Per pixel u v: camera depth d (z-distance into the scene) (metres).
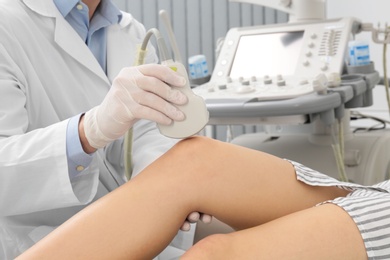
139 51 1.02
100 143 0.97
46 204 1.01
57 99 1.19
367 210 0.89
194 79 2.02
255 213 0.95
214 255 0.79
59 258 0.81
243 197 0.93
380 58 2.53
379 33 1.96
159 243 0.87
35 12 1.21
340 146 1.67
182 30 2.82
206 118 0.90
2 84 1.06
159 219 0.86
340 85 1.66
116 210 0.85
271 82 1.71
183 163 0.90
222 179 0.91
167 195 0.87
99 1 1.36
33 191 1.00
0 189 0.99
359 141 1.86
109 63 1.35
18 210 1.03
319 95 1.54
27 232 1.15
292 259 0.82
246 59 1.91
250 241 0.83
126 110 0.90
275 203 0.97
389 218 0.89
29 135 1.01
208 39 2.80
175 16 2.82
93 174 1.05
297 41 1.87
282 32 1.92
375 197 0.94
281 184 0.98
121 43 1.39
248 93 1.64
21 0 1.22
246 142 2.02
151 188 0.87
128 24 1.45
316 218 0.87
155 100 0.88
